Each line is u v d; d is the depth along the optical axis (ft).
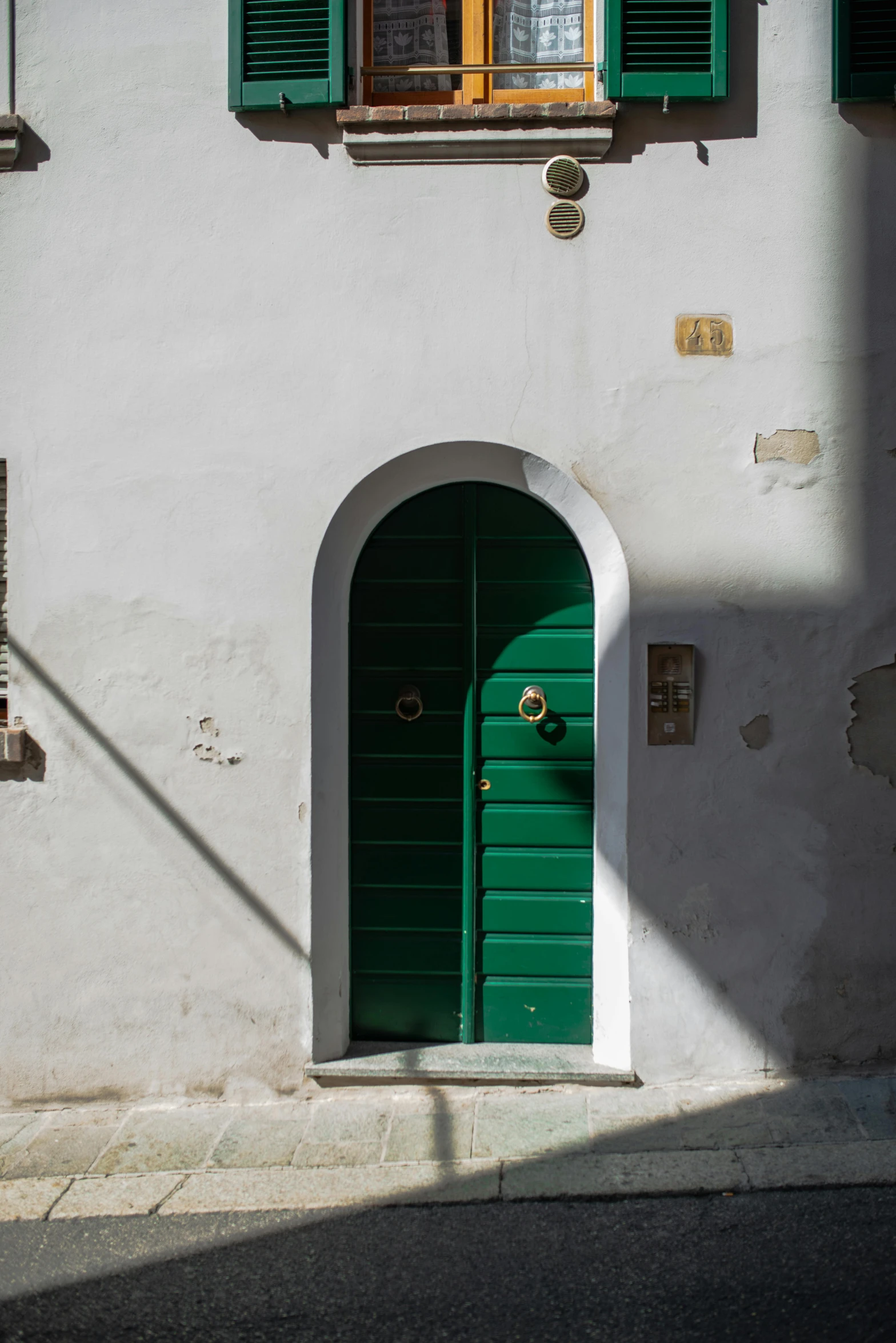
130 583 13.74
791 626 13.30
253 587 13.62
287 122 13.47
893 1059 13.32
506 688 14.34
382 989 14.44
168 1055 13.76
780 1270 9.85
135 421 13.67
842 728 13.30
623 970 13.47
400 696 14.34
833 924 13.30
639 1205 11.07
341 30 13.28
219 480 13.62
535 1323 9.23
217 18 13.55
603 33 13.53
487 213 13.35
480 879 14.39
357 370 13.50
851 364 13.17
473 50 14.30
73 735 13.83
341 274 13.47
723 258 13.21
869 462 13.20
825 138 13.11
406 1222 10.94
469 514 14.29
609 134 13.10
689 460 13.30
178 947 13.75
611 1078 13.32
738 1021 13.35
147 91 13.58
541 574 14.29
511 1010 14.37
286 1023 13.66
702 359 13.25
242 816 13.67
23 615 13.87
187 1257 10.48
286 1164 12.12
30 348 13.74
